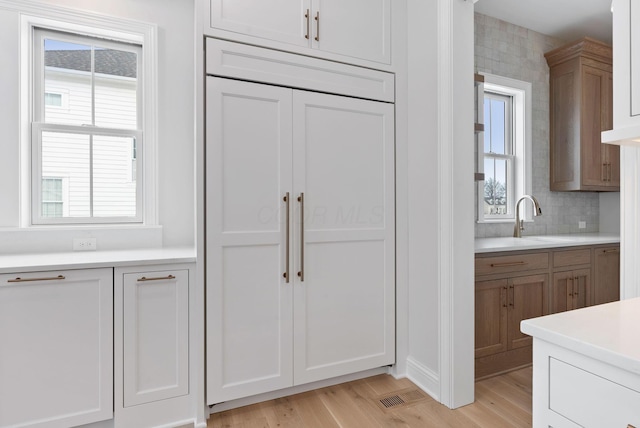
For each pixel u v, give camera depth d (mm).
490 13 3006
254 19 1866
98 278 1620
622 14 888
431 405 1961
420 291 2174
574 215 3547
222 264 1809
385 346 2227
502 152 3295
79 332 1597
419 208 2176
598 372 688
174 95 2307
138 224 2277
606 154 3271
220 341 1809
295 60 1956
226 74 1804
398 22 2254
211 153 1777
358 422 1799
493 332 2301
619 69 892
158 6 2264
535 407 824
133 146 2299
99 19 2111
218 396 1805
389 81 2221
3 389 1494
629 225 1178
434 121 2047
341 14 2084
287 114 1940
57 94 2141
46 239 2006
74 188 2170
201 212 1765
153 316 1715
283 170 1935
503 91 3221
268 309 1913
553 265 2549
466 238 1973
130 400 1678
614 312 904
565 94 3244
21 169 1993
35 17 1998
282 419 1817
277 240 1926
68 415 1586
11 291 1494
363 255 2160
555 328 792
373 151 2178
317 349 2039
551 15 3033
